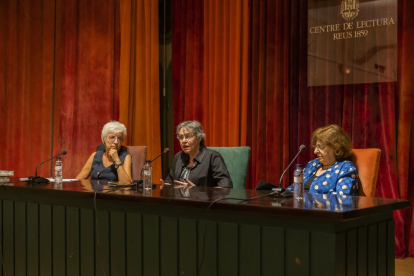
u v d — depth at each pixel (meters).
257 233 1.87
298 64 4.39
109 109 5.37
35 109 5.76
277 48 4.43
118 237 2.31
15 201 2.79
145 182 2.46
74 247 2.49
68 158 5.54
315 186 2.73
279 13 4.44
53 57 5.67
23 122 5.79
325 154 2.78
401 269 3.62
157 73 5.11
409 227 3.96
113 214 2.33
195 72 4.87
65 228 2.53
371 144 4.03
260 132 4.53
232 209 1.91
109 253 2.35
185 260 2.08
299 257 1.76
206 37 4.82
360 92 4.08
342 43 4.16
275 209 1.79
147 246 2.21
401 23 3.93
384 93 3.97
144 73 5.20
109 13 5.35
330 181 2.69
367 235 1.87
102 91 5.41
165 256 2.15
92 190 2.48
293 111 4.39
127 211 2.29
